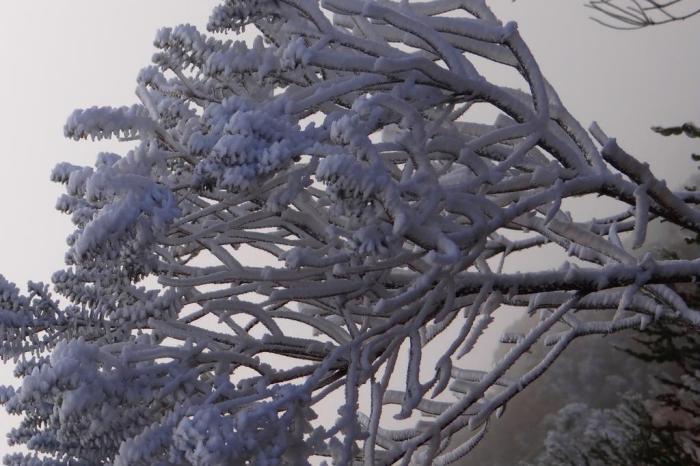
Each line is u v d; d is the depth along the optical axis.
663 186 2.51
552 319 2.71
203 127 1.98
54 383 1.67
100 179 1.76
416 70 2.18
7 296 1.99
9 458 1.86
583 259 2.90
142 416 1.84
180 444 1.58
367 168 1.68
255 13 2.15
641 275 2.61
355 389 2.08
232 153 1.75
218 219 2.37
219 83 2.23
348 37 2.17
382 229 1.82
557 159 2.43
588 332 3.01
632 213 3.42
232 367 2.20
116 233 1.74
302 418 1.91
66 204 2.05
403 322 2.26
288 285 2.27
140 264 2.04
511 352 2.73
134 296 2.18
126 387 1.84
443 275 2.14
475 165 2.14
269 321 2.23
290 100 2.04
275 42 2.30
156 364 1.93
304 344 2.25
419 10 2.52
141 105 2.18
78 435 1.78
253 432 1.75
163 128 2.07
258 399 1.91
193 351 2.01
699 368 6.35
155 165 2.06
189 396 1.94
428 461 2.68
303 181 2.02
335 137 1.73
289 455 1.88
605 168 2.46
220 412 1.83
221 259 2.23
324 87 2.18
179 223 2.07
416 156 2.00
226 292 2.20
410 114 2.06
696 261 2.67
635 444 6.90
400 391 2.75
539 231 2.92
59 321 2.07
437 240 1.87
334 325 2.36
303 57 2.00
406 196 2.02
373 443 2.11
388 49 2.20
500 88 2.29
